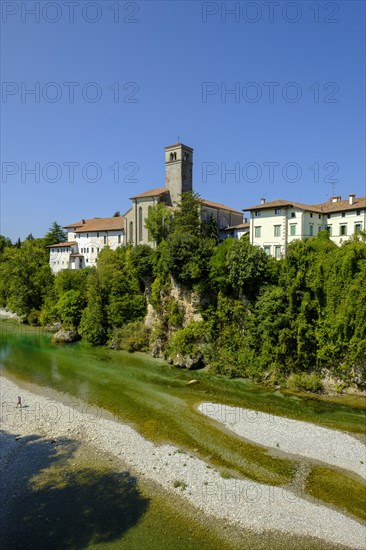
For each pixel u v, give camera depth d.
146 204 74.75
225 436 27.36
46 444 26.56
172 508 19.67
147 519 18.92
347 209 52.00
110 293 59.59
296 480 21.97
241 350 42.66
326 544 17.23
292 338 38.50
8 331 71.31
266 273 42.56
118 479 22.28
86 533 18.08
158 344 50.16
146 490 21.20
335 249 38.44
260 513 19.19
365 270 35.62
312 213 53.34
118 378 41.38
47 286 80.81
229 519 18.80
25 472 23.22
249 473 22.70
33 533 18.14
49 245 109.19
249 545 17.23
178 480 22.00
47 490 21.42
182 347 45.44
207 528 18.27
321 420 29.97
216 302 46.44
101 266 60.88
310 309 38.16
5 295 95.38
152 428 28.69
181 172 75.81
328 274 37.66
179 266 47.78
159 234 64.62
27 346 58.12
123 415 31.23
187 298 48.66
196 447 25.78
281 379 37.88
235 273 43.12
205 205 73.94
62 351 54.62
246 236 60.06
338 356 36.28
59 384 39.38
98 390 37.41
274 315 39.41
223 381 39.97
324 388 35.84
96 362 48.22
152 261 53.81
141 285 58.81
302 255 39.25
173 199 76.56
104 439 27.12
